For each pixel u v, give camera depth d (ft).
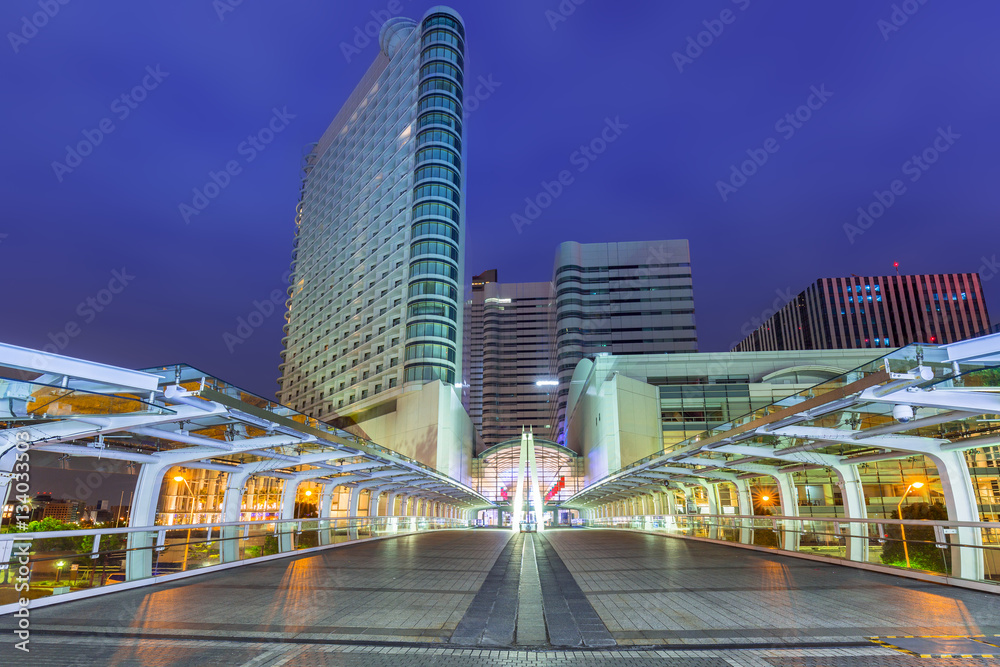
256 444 41.93
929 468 125.59
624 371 192.03
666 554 53.06
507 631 20.98
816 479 131.03
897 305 417.28
